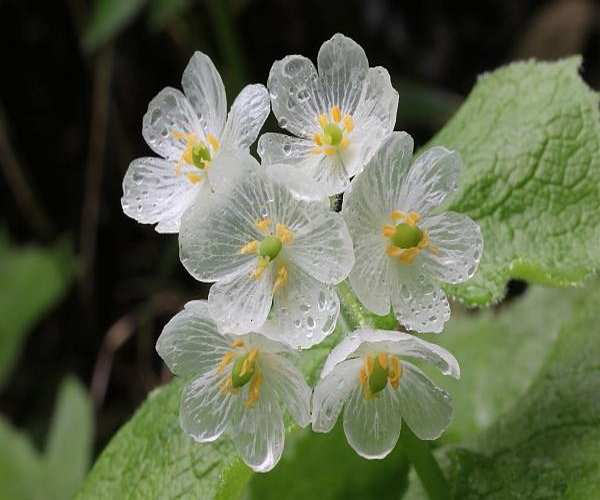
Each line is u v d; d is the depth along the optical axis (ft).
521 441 0.75
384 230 0.68
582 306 0.80
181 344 0.68
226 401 0.69
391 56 1.60
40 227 1.51
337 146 0.70
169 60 1.48
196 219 0.67
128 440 0.78
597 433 0.73
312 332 0.67
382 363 0.66
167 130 0.74
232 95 1.31
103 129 1.46
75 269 1.46
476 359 0.94
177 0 1.25
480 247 0.68
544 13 1.60
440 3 1.62
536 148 0.77
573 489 0.71
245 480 0.71
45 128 1.48
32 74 1.46
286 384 0.68
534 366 0.92
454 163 0.68
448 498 0.74
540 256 0.75
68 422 1.12
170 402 0.78
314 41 1.56
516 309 0.96
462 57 1.63
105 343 1.39
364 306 0.70
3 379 1.30
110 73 1.45
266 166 0.67
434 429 0.68
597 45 1.55
